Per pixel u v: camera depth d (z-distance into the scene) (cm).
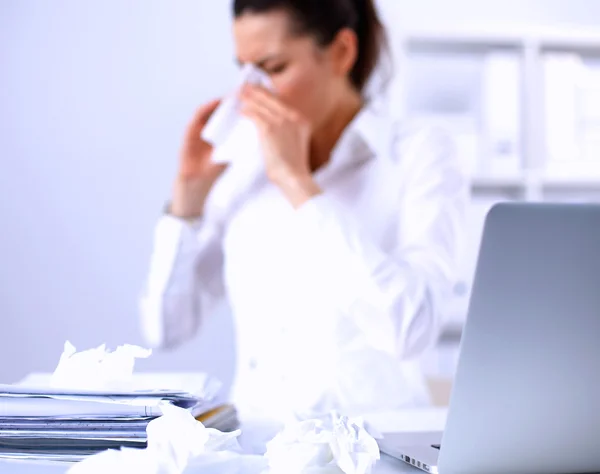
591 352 54
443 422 94
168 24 252
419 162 159
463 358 53
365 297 142
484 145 231
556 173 234
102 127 251
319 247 145
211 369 248
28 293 248
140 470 49
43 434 58
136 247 251
